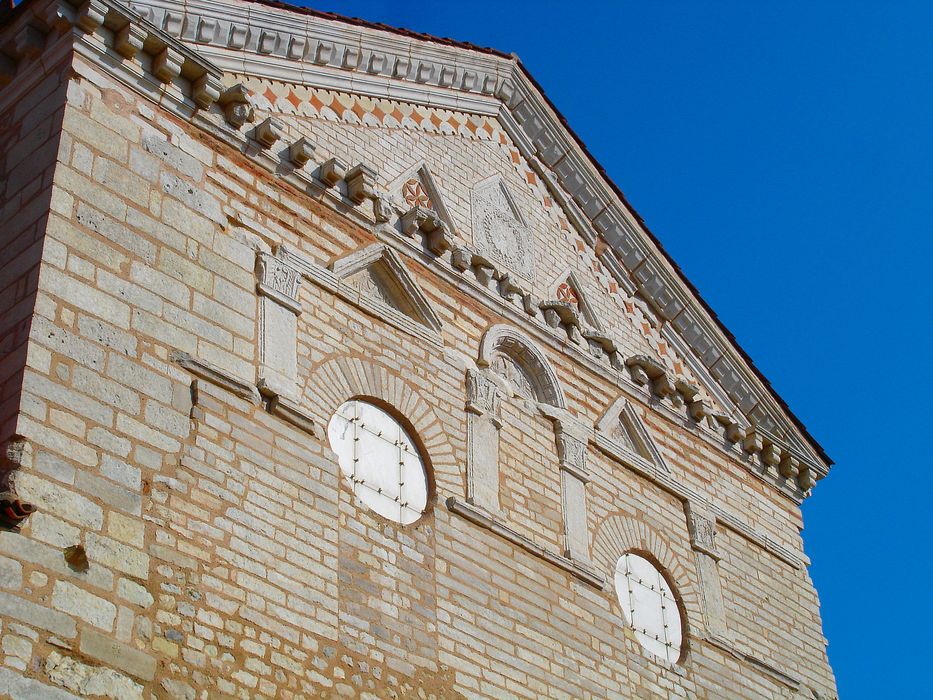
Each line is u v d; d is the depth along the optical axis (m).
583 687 19.98
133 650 14.70
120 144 17.61
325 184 20.27
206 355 17.25
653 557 22.80
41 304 15.68
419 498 19.38
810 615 25.59
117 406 15.88
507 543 20.11
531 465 21.44
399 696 17.27
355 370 19.28
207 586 15.75
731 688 22.72
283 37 20.72
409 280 20.77
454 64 23.67
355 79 21.94
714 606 23.36
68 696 13.91
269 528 16.80
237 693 15.43
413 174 22.39
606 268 25.53
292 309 18.75
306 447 17.86
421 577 18.50
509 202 24.03
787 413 27.28
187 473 16.20
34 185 16.81
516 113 24.95
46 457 14.89
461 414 20.61
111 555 14.99
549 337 23.09
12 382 15.20
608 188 25.56
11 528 14.27
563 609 20.41
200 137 18.83
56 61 17.78
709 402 26.38
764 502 26.06
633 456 23.38
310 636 16.58
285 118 20.48
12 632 13.77
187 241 17.81
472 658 18.55
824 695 24.72
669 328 26.22
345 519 17.92
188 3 19.52
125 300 16.61
